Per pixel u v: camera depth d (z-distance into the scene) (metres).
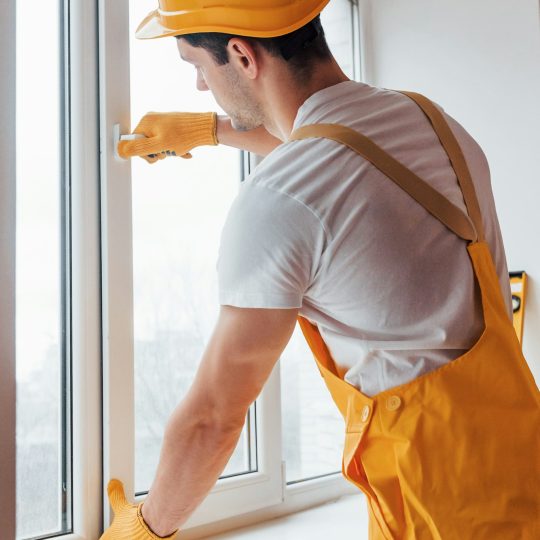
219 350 0.85
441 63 1.84
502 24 1.75
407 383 0.85
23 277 1.16
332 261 0.83
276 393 1.55
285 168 0.84
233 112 1.00
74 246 1.21
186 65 1.45
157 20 0.97
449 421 0.83
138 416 1.33
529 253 1.70
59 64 1.24
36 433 1.16
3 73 0.94
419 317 0.84
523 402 0.86
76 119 1.22
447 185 0.89
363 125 0.89
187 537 1.36
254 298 0.83
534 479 0.83
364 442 0.87
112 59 1.25
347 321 0.87
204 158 1.49
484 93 1.77
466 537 0.80
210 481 0.91
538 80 1.69
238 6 0.89
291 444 1.68
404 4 1.92
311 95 0.94
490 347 0.86
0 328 0.91
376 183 0.84
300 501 1.62
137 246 1.35
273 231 0.81
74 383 1.20
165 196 1.40
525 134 1.71
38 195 1.19
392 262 0.83
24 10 1.19
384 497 0.85
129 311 1.25
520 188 1.72
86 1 1.24
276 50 0.92
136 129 1.26
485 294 0.87
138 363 1.34
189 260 1.44
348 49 1.96
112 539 1.03
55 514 1.18
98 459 1.21
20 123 1.17
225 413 0.86
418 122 0.93
